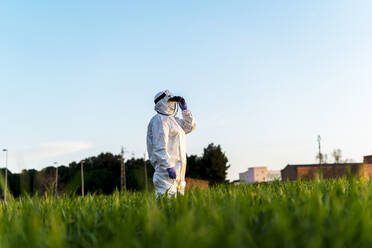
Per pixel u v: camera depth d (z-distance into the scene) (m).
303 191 3.31
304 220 1.88
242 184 4.03
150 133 5.91
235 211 2.11
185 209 2.37
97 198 4.21
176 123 5.84
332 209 2.15
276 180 4.52
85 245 2.08
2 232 2.23
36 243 1.78
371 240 1.56
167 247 1.55
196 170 67.56
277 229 1.70
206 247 1.47
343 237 1.62
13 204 3.32
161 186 5.50
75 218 2.85
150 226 1.92
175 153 5.69
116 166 57.53
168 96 5.82
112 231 2.15
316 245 1.42
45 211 3.12
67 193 3.79
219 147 67.38
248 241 1.67
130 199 4.01
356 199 2.44
